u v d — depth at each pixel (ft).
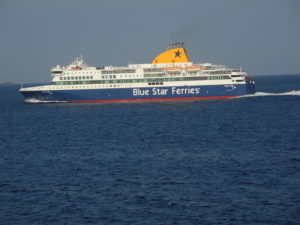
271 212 642.63
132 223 615.16
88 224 615.98
